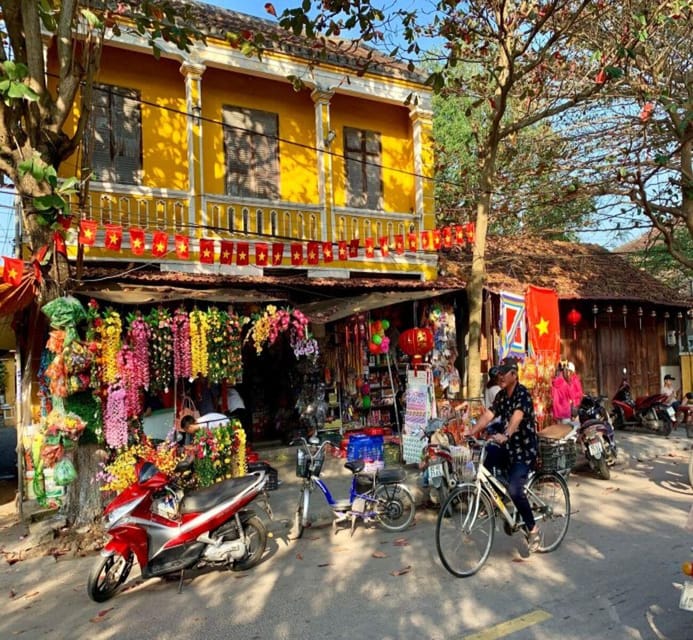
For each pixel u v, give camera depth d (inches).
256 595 190.7
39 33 243.0
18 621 180.4
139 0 356.5
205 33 378.9
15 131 250.7
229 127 374.6
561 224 540.1
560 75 424.5
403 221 452.4
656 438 470.9
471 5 348.8
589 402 397.7
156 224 355.9
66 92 249.1
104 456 264.2
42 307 245.1
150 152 379.2
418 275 456.1
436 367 413.1
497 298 453.7
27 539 253.1
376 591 188.9
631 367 579.5
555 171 446.0
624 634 153.2
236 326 301.0
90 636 167.0
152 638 163.9
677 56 396.8
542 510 218.5
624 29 372.2
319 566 214.8
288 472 368.5
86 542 245.3
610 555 212.5
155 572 194.1
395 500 258.1
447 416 349.1
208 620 173.8
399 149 479.5
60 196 216.7
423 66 528.1
